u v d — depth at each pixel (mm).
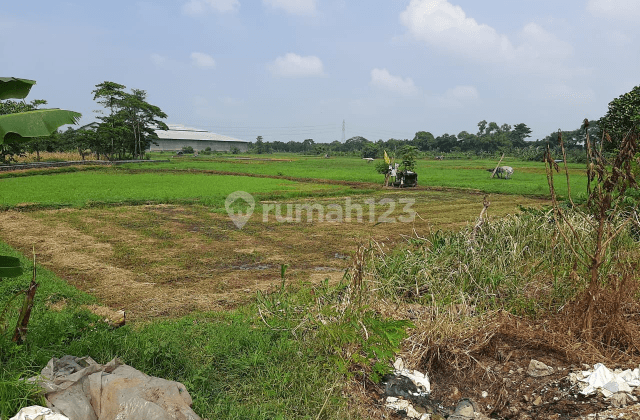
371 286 4656
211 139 112500
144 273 6996
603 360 3438
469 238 5922
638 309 4188
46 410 2420
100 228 10641
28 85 3264
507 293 4840
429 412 3180
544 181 27062
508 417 3033
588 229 5789
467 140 101375
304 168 42656
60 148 54125
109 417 2525
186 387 3088
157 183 23828
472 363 3639
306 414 2955
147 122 57562
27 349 3193
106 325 3951
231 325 4402
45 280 5906
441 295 4758
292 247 9055
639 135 3768
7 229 10258
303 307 4480
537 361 3488
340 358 3441
